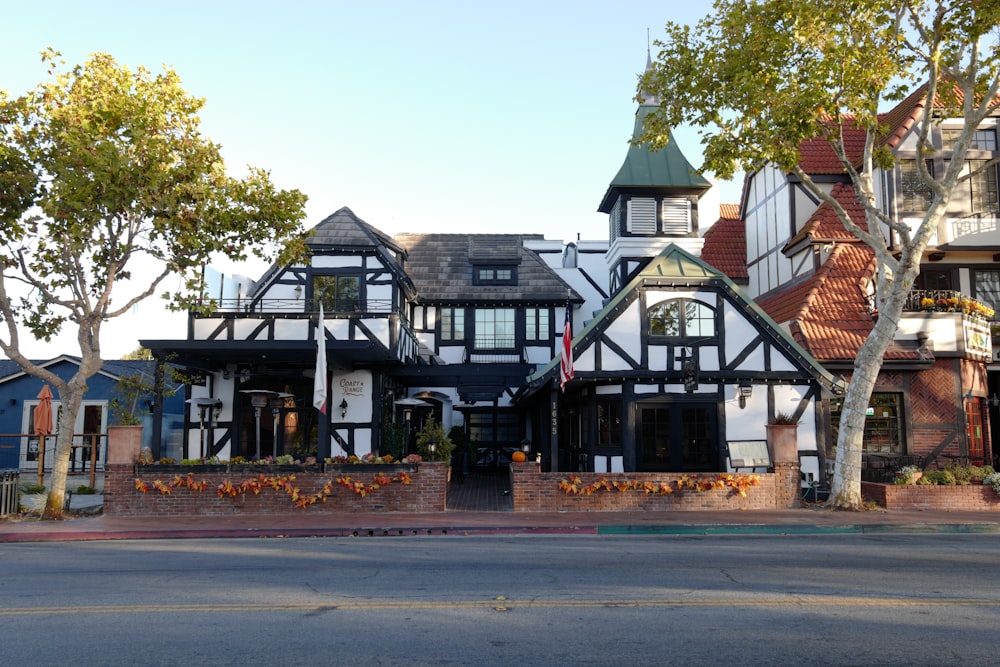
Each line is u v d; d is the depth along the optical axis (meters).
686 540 11.97
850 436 14.91
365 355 18.80
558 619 6.69
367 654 5.71
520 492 15.05
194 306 15.47
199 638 6.14
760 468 16.81
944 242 19.36
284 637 6.16
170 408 25.05
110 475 14.98
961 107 15.60
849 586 8.07
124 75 14.40
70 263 14.90
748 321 17.34
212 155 14.80
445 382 21.73
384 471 15.21
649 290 17.34
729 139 14.45
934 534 12.62
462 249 27.78
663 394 17.17
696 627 6.43
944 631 6.29
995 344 20.11
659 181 24.52
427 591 7.87
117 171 13.33
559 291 25.95
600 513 14.74
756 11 13.96
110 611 7.05
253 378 20.31
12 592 7.96
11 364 24.73
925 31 13.67
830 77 13.66
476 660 5.56
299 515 14.73
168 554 10.67
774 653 5.70
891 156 15.29
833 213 20.45
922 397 18.36
